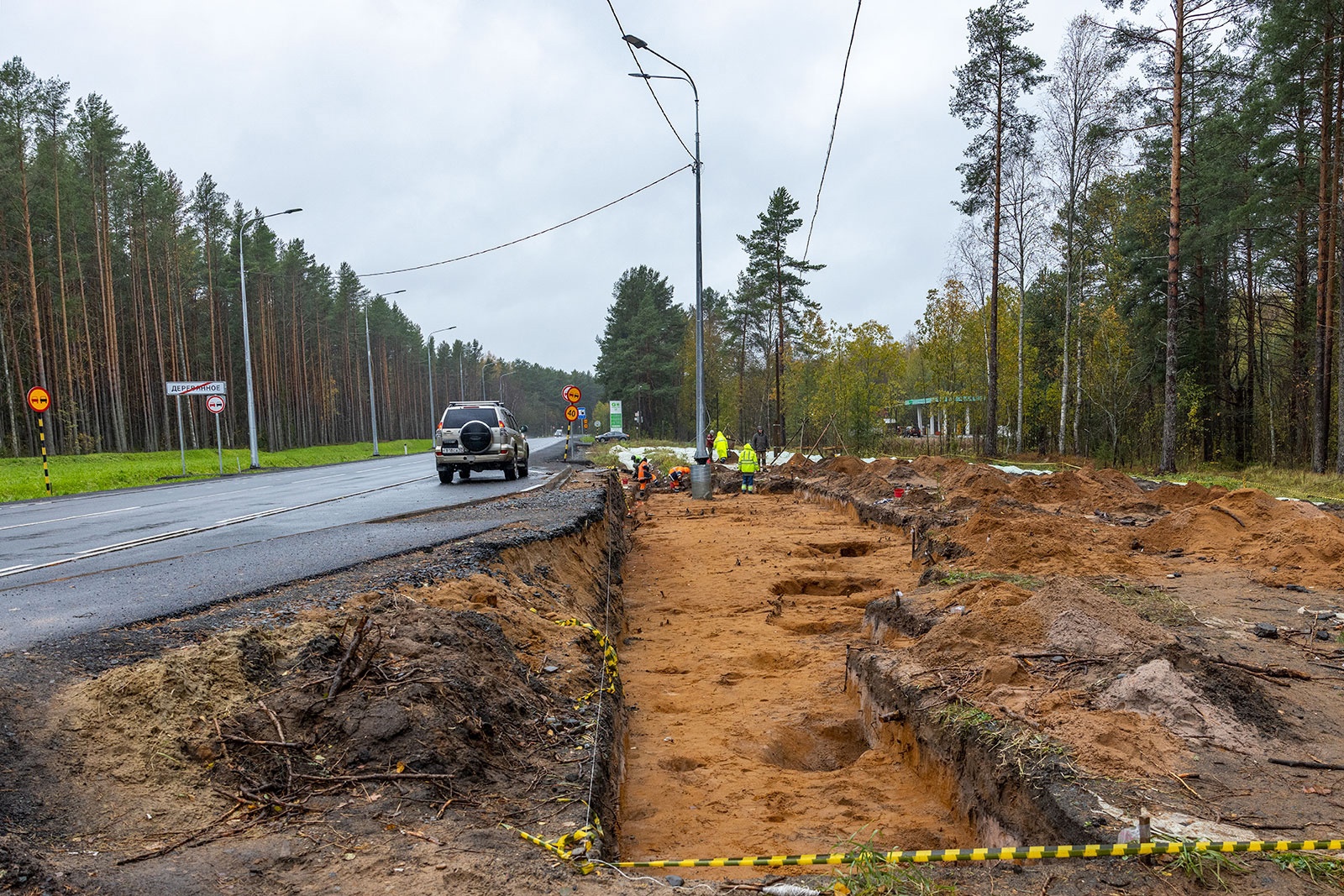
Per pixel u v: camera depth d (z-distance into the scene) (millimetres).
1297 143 27781
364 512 14141
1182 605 8367
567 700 5816
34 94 39719
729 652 9758
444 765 4277
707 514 23266
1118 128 29891
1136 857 3662
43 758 3879
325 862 3449
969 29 33500
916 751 6238
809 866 4723
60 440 44719
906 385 56781
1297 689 5906
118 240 50656
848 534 18203
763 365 71875
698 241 24359
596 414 131125
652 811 5680
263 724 4438
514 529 10805
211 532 11828
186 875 3281
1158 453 34156
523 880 3400
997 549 10875
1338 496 19953
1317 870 3514
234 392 62219
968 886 3582
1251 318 36000
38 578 8062
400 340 111188
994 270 34906
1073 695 5688
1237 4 24422
